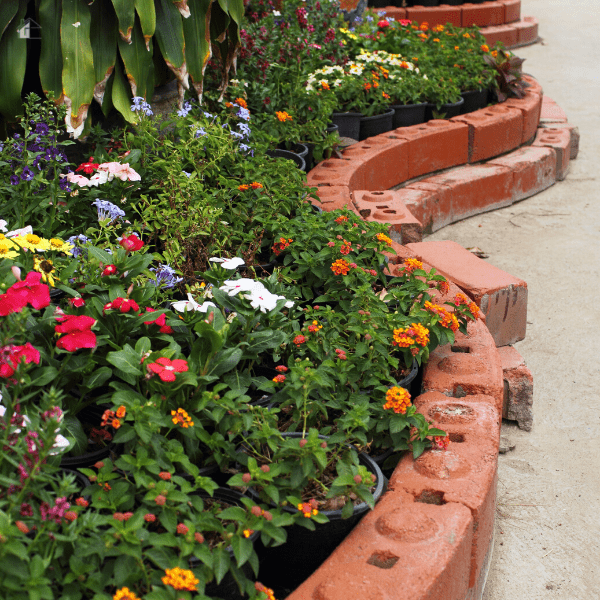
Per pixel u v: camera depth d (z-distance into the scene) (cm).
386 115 660
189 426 196
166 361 189
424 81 715
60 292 284
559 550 271
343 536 203
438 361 287
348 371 242
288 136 523
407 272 305
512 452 332
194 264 319
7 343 172
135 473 177
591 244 589
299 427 236
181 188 328
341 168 534
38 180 296
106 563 166
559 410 366
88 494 179
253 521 175
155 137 378
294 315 273
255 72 562
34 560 143
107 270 230
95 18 370
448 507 202
